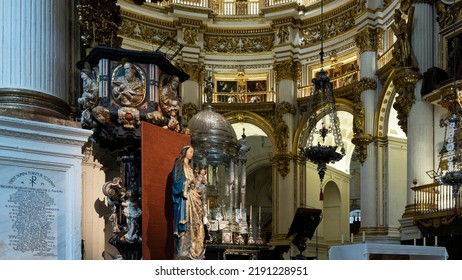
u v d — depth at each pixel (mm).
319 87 12570
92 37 8719
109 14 9516
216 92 22969
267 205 27359
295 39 22375
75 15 8367
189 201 7508
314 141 21938
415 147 14102
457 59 13328
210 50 23062
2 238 5695
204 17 22562
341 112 21344
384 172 18266
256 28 22969
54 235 6059
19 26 6320
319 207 22719
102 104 7297
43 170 6082
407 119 14594
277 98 22141
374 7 19266
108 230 8383
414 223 13578
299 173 21656
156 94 7641
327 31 21719
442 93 12852
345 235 23500
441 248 8352
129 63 7434
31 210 5930
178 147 8203
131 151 7840
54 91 6605
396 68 14773
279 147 21656
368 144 18578
